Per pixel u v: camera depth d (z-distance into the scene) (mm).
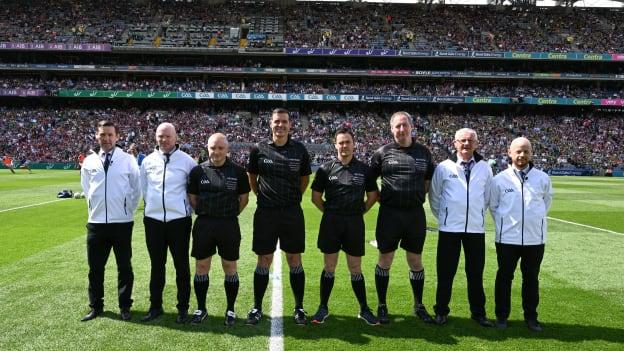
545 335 4949
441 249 5277
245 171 5457
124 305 5316
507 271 5180
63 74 49125
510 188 5191
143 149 41125
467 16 56906
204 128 45219
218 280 6945
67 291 6281
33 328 5016
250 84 49531
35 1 52781
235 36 51031
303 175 5414
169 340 4727
